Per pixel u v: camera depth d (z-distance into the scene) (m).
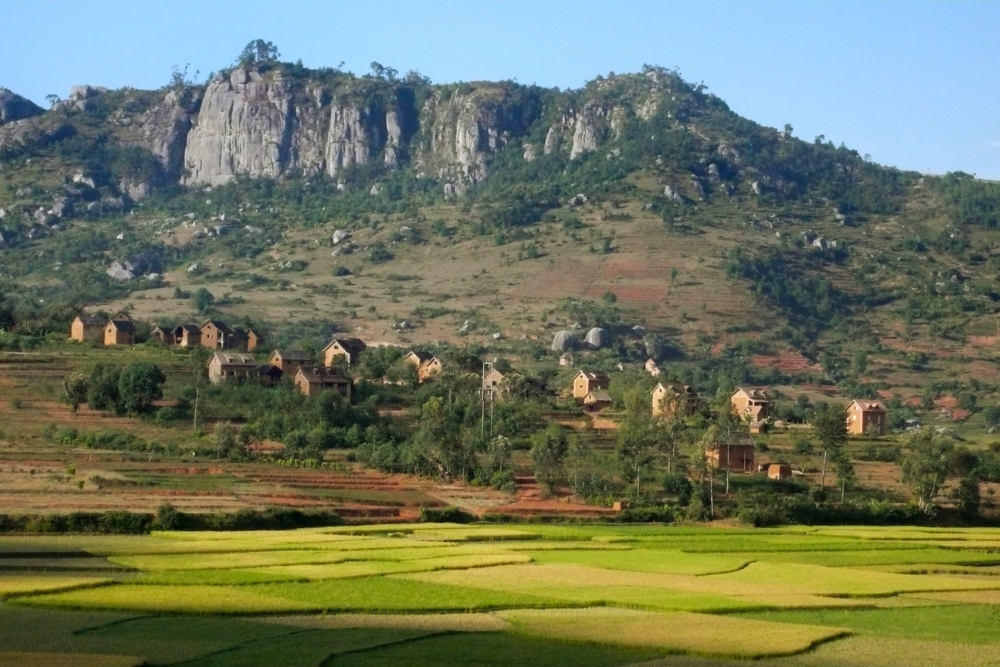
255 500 188.75
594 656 97.50
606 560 150.25
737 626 109.19
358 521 185.38
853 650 101.25
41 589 117.06
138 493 188.12
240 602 114.75
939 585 136.25
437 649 98.88
